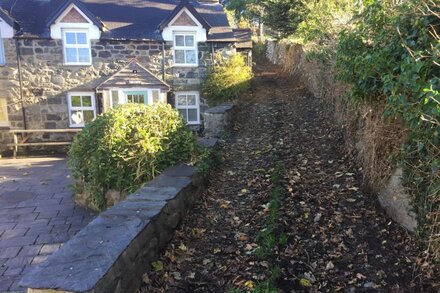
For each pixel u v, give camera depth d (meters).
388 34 2.96
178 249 3.15
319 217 3.51
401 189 3.19
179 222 3.53
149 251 2.80
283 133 6.84
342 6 7.64
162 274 2.77
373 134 3.74
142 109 5.00
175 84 12.26
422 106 2.27
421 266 2.67
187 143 4.83
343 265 2.81
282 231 3.28
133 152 4.60
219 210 3.94
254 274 2.73
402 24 2.73
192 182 4.00
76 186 5.81
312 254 2.96
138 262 2.58
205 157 4.84
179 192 3.54
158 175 4.13
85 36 11.73
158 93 12.01
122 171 4.66
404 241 2.99
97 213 5.44
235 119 8.45
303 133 6.58
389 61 2.82
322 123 6.89
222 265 2.89
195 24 12.01
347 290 2.54
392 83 2.55
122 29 12.15
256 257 2.94
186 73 12.24
